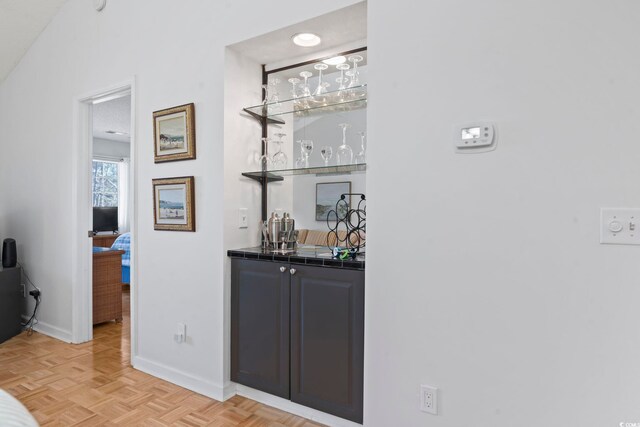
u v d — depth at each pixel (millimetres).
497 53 1456
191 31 2383
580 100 1323
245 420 2006
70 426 1925
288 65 2443
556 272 1367
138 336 2666
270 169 2381
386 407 1702
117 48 2795
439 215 1575
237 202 2332
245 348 2209
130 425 1945
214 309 2281
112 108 4859
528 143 1405
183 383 2402
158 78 2547
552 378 1377
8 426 710
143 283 2631
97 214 6641
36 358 2816
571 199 1342
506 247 1450
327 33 2090
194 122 2359
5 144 3873
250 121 2430
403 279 1656
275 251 2242
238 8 2188
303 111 2393
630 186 1255
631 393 1265
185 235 2416
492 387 1479
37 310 3475
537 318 1400
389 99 1679
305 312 1979
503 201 1452
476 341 1508
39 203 3465
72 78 3129
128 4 2721
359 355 1816
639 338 1250
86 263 3178
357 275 1812
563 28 1346
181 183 2398
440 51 1565
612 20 1274
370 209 1732
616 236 1274
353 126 2215
